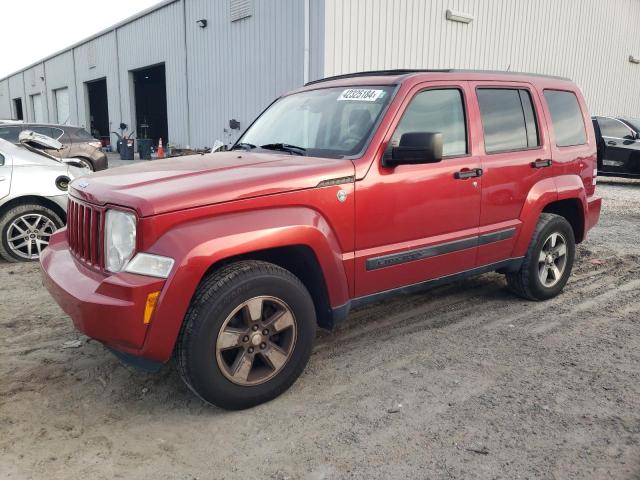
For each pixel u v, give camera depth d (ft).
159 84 105.60
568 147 16.58
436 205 12.89
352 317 15.34
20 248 20.83
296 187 10.56
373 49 47.29
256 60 54.29
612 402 10.63
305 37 45.32
